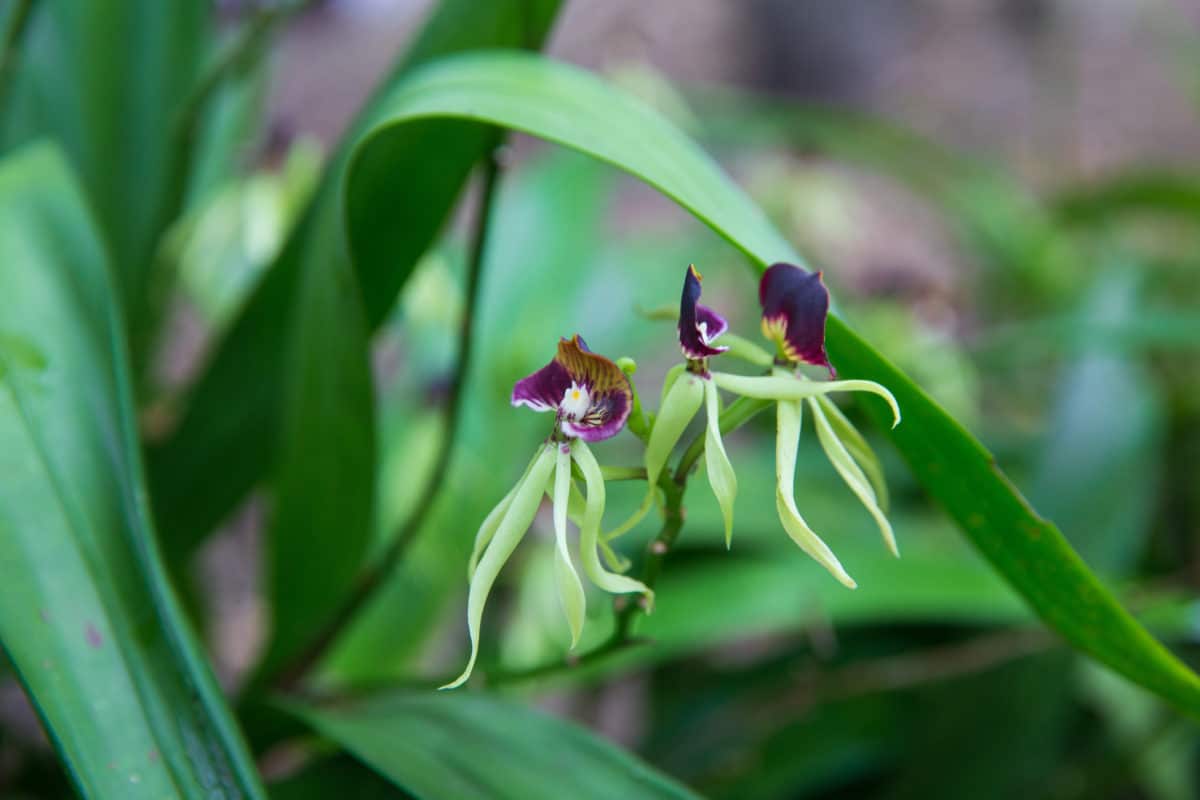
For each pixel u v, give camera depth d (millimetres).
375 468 752
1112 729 934
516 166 1622
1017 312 1470
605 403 649
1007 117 2521
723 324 648
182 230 961
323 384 741
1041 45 2535
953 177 1492
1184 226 1698
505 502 647
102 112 844
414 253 749
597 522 645
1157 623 852
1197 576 951
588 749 715
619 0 2504
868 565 881
